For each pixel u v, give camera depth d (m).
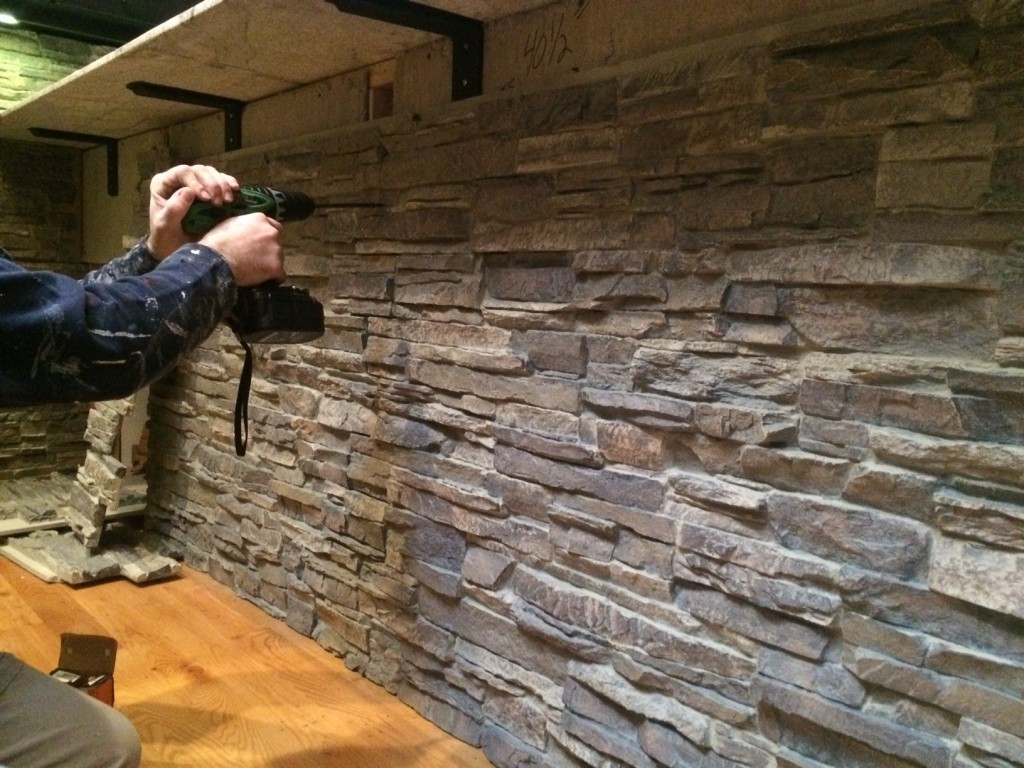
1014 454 0.98
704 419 1.28
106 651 1.63
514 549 1.61
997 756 1.02
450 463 1.74
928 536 1.06
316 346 2.09
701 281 1.27
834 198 1.12
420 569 1.82
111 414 2.66
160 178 1.23
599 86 1.38
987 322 1.02
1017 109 0.97
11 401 0.82
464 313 1.68
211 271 0.97
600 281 1.41
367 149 1.87
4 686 1.11
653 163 1.31
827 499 1.16
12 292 0.80
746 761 1.27
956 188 1.02
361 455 1.98
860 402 1.12
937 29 1.02
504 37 1.59
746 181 1.21
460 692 1.77
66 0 2.59
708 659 1.31
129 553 2.66
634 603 1.41
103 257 3.33
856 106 1.09
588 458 1.45
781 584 1.20
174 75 2.05
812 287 1.16
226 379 2.46
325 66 1.93
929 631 1.07
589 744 1.48
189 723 1.78
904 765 1.11
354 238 1.93
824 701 1.17
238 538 2.43
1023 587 0.98
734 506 1.25
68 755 1.09
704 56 1.24
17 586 2.45
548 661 1.57
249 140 2.34
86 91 2.25
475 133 1.61
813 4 1.14
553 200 1.47
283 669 2.03
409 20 1.53
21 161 3.31
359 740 1.75
